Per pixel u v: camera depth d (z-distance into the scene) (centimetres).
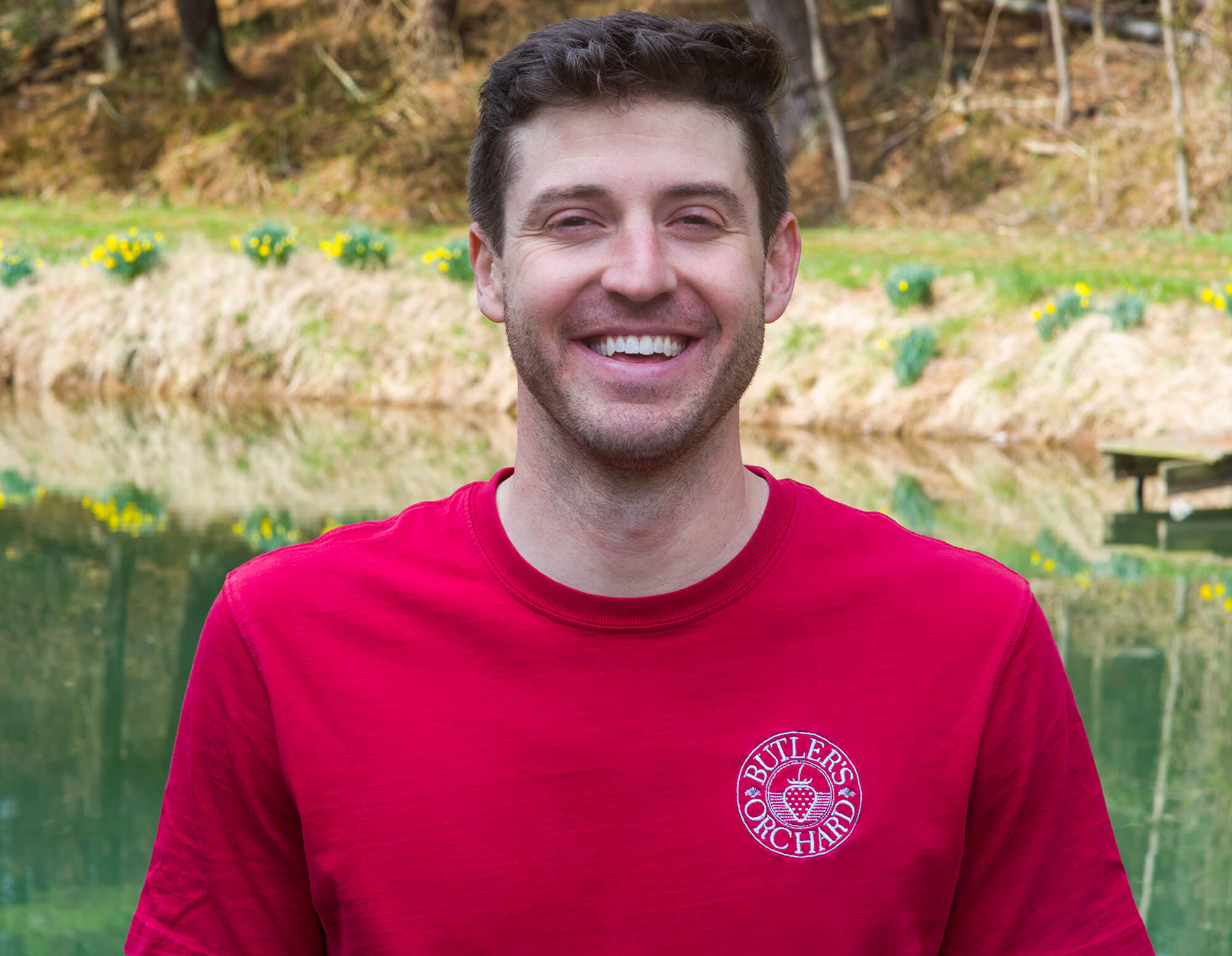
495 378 1188
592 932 115
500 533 126
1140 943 128
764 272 133
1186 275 1120
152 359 1266
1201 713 472
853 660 123
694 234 125
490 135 131
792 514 129
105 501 807
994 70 1705
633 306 122
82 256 1365
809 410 1052
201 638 132
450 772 118
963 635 125
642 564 125
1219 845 377
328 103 1834
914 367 1030
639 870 116
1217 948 316
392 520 137
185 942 126
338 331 1249
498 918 115
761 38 128
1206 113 1477
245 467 918
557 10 1748
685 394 123
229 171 1788
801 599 125
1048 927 126
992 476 867
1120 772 425
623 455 121
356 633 124
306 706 122
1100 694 489
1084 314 1017
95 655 543
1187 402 938
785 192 138
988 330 1054
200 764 127
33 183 1850
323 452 974
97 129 1922
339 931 120
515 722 119
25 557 677
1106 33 1712
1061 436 969
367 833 118
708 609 122
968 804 125
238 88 1950
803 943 116
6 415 1123
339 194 1728
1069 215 1479
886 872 118
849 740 120
